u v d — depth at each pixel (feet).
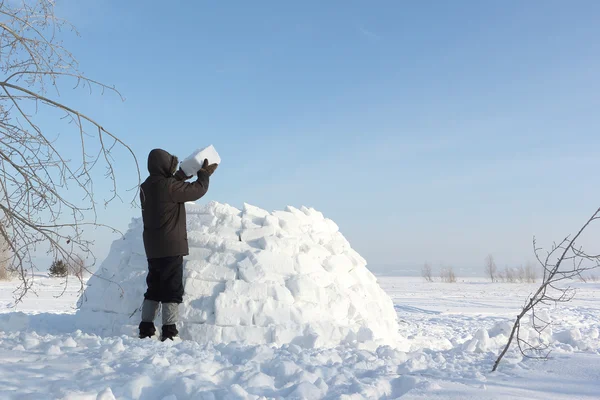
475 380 12.05
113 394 10.36
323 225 24.07
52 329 20.57
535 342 18.06
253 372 11.97
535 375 12.44
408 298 70.33
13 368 11.83
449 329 33.76
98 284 21.30
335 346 17.72
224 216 21.48
